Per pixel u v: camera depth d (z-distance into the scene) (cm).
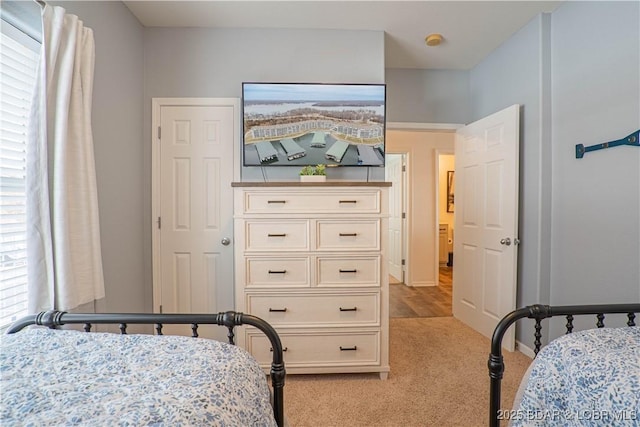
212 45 244
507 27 246
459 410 179
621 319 186
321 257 204
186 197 245
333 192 204
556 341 110
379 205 206
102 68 191
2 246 132
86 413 65
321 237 204
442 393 195
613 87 185
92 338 102
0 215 131
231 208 246
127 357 91
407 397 191
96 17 185
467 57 293
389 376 214
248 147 236
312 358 207
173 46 242
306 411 178
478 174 289
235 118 245
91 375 81
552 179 229
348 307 206
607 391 85
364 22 237
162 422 63
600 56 193
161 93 242
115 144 205
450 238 632
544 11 226
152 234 243
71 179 153
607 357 93
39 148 135
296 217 202
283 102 236
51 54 139
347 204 205
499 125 262
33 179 134
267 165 237
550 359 105
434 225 464
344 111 238
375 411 178
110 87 200
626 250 180
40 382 77
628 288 179
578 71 208
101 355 91
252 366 98
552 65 228
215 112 245
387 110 312
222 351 98
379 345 208
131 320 115
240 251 202
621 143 179
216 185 246
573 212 213
